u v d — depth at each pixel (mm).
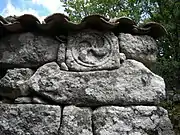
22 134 2383
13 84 2539
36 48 2641
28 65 2617
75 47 2627
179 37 4910
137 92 2516
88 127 2396
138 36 2742
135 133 2400
